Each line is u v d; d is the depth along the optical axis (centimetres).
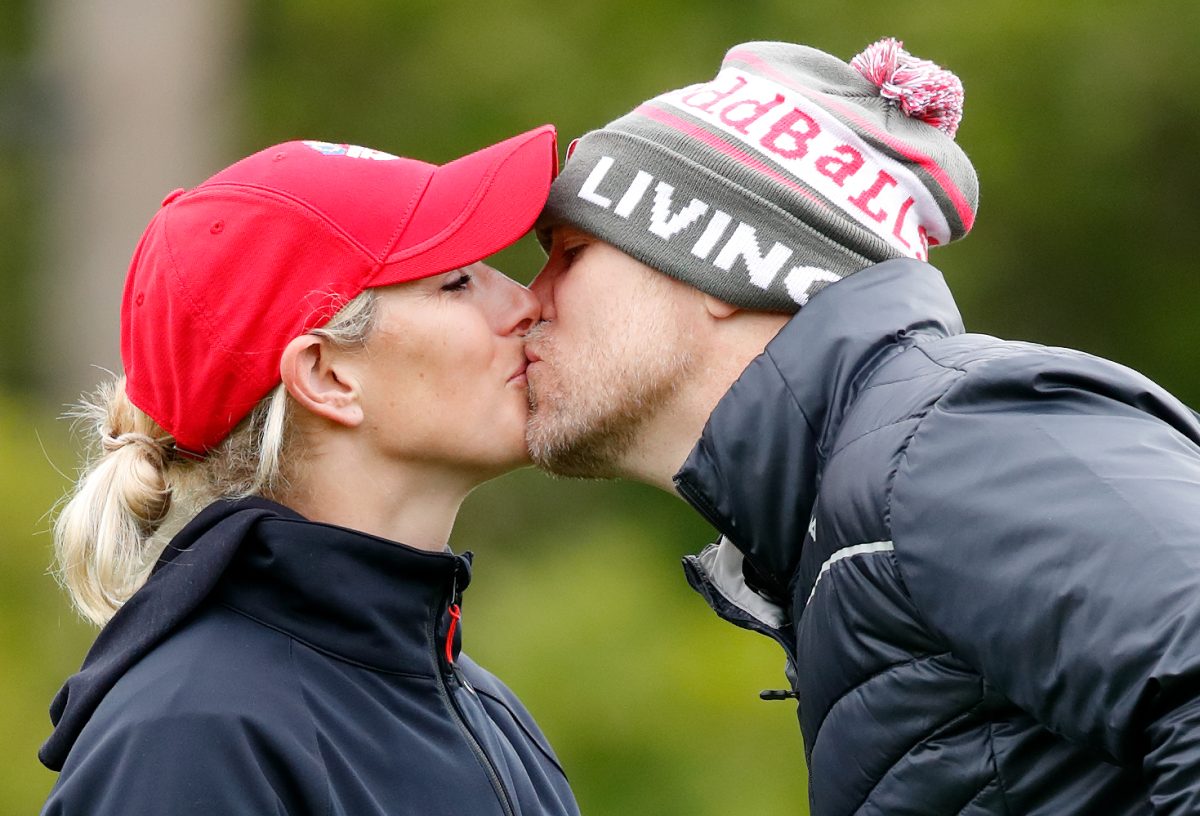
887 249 769
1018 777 619
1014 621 586
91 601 743
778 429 711
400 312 738
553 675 2091
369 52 2541
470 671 827
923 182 798
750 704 2039
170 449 754
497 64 2439
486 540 2397
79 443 1989
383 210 739
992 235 2395
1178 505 570
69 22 2441
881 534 636
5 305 2584
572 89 2383
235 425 734
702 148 782
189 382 728
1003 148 2322
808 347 716
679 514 2423
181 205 747
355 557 702
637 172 790
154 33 2411
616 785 1998
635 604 2200
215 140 2473
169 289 729
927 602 614
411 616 720
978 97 2327
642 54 2372
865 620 647
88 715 677
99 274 2384
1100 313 2497
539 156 782
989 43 2311
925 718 636
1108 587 564
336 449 743
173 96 2425
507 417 778
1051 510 588
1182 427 630
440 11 2502
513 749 789
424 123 2475
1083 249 2461
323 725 671
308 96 2534
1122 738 559
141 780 627
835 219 764
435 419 748
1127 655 553
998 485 604
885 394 670
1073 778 611
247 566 692
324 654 694
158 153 2409
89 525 743
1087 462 593
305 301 722
